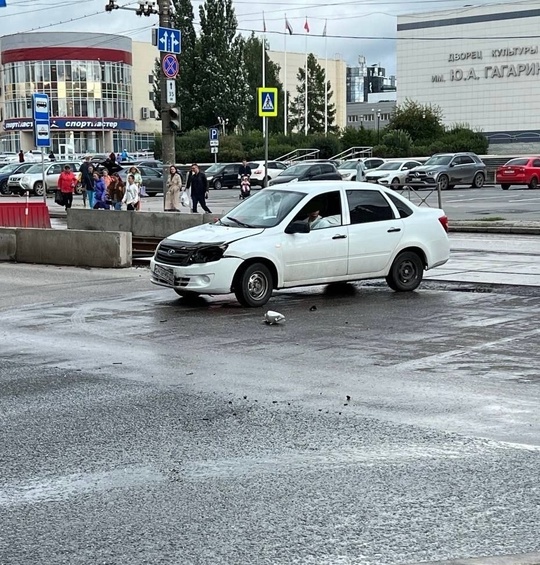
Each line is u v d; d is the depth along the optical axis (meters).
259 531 4.98
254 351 10.03
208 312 12.73
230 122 84.81
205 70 82.69
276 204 13.70
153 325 11.80
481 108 83.50
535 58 80.00
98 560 4.64
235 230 13.24
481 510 5.28
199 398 8.02
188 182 29.61
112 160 33.72
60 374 9.07
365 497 5.50
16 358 9.91
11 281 16.70
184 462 6.24
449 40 84.88
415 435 6.80
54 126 90.88
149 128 102.50
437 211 14.77
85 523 5.15
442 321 11.73
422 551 4.69
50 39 90.56
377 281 15.73
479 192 43.97
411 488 5.66
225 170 54.09
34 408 7.75
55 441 6.78
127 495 5.60
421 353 9.77
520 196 39.88
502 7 81.31
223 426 7.11
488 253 19.58
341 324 11.63
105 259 18.55
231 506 5.38
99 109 92.94
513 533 4.93
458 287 14.77
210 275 12.89
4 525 5.14
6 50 92.44
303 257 13.30
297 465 6.14
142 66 102.38
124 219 23.78
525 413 7.38
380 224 13.99
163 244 13.50
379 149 69.00
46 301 14.17
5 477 5.98
